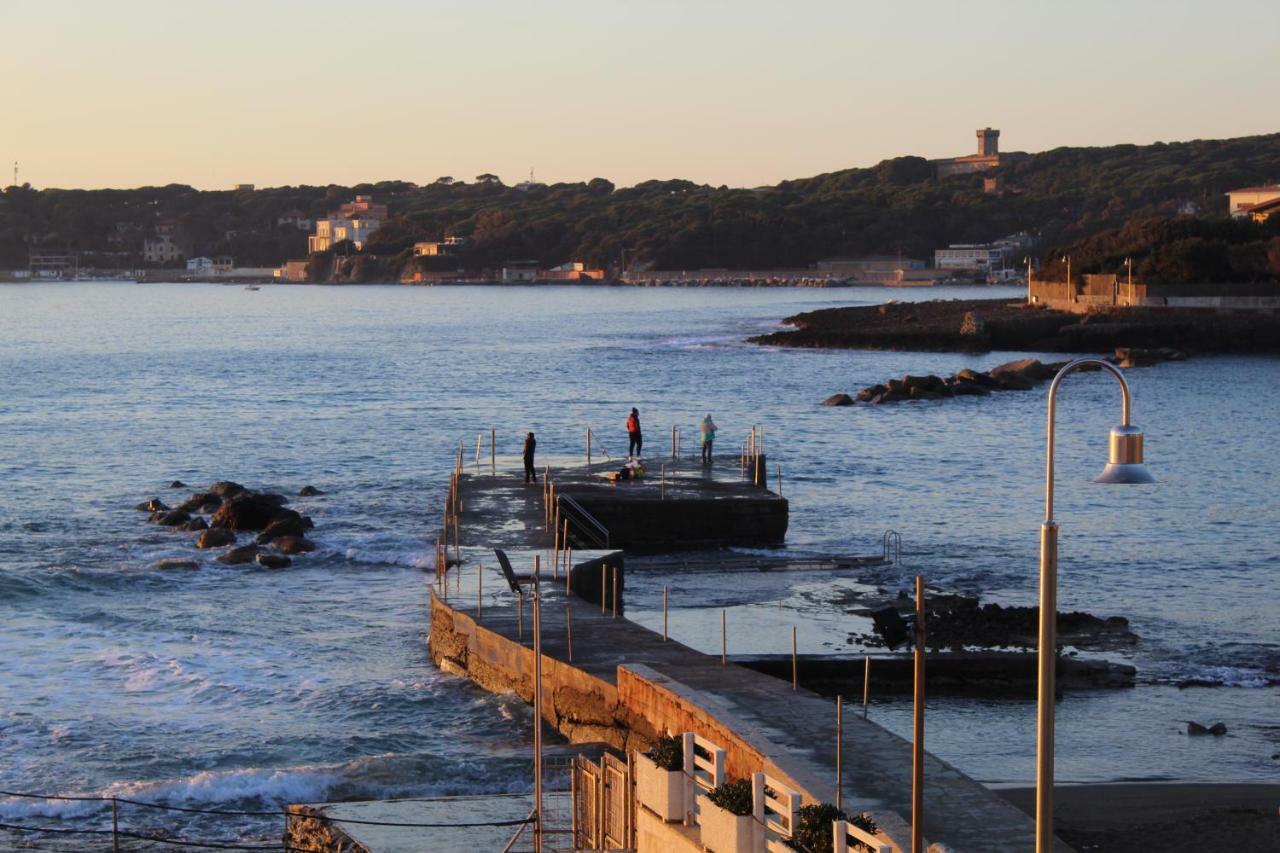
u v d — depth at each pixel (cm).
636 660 5069
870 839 2730
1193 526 9338
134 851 4119
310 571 7888
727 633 6438
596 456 10919
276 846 4134
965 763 4781
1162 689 5600
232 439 13950
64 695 5612
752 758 3781
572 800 4047
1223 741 4997
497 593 6212
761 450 10875
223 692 5634
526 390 18838
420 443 13688
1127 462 2333
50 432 14475
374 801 4266
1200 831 4025
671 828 3278
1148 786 4447
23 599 7169
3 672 5906
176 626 6700
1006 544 8731
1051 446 2372
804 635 6372
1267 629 6612
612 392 18475
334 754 4944
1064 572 7912
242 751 4969
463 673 5784
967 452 12975
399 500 10338
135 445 13500
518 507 8125
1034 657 5659
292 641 6456
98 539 8812
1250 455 12606
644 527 8162
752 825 3006
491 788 4409
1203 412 15762
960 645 6069
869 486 11031
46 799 4434
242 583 7594
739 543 8325
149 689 5700
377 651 6291
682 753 3356
